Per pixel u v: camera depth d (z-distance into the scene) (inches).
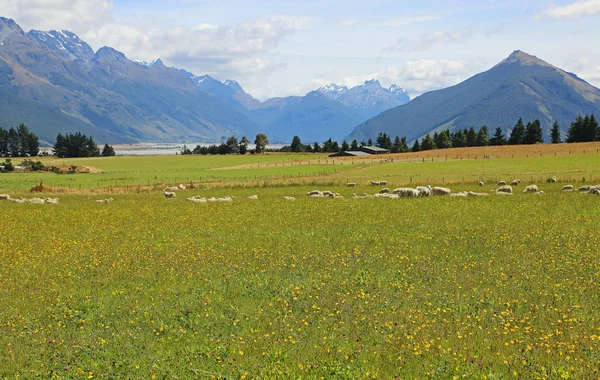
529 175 3398.1
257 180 3681.1
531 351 592.7
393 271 965.2
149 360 596.1
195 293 855.1
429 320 698.2
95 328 710.5
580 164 4210.1
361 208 1918.1
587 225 1419.8
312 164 5433.1
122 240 1352.1
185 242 1301.7
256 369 564.4
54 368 582.6
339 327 684.1
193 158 7426.2
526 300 773.3
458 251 1119.6
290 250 1168.2
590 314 710.5
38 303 822.5
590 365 550.9
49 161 7219.5
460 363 562.3
